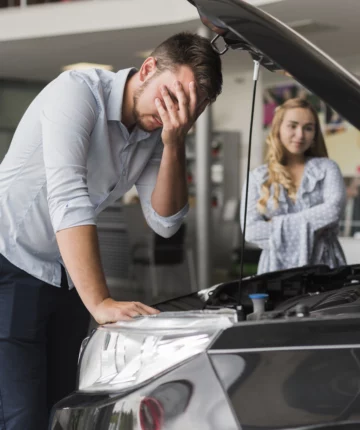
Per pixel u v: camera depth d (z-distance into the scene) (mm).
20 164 2371
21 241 2412
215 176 13070
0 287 2447
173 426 1652
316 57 1643
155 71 2193
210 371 1657
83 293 2070
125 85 2332
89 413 1805
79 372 1970
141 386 1731
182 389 1670
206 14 1800
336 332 1631
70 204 2131
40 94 2355
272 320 1686
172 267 9719
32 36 8891
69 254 2107
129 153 2469
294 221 3504
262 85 11844
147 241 9070
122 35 8758
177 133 2297
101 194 2520
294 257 3502
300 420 1581
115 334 1868
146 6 8133
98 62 10664
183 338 1732
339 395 1581
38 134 2330
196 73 2127
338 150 10602
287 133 3564
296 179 3598
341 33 8727
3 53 9984
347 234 10383
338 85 1627
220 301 2387
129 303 2021
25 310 2447
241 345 1661
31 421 2445
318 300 2242
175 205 2553
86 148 2252
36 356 2475
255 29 1669
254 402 1606
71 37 8891
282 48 1647
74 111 2227
